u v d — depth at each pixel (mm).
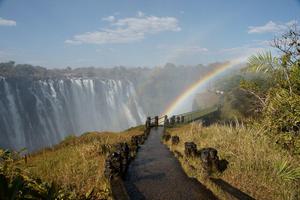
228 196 5652
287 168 6617
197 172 7781
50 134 134875
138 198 6266
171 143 14125
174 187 6902
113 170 7422
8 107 121000
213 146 10125
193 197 6117
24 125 124000
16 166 5430
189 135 14242
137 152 12758
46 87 147875
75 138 19375
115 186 6625
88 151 11516
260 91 11172
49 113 140375
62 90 158500
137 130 25500
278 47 9859
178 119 32938
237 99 30609
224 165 7680
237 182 6469
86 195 5707
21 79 136875
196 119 38938
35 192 4551
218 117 39219
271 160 7363
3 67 162375
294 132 8805
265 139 9227
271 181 6281
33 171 7355
